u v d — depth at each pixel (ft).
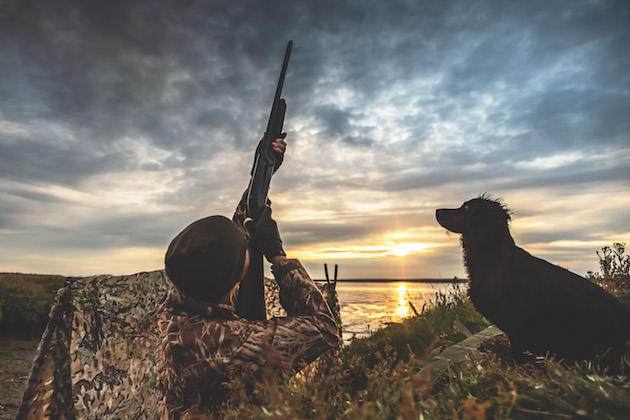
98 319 6.07
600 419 3.73
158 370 4.48
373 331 17.98
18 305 28.63
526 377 4.67
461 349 9.95
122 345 6.38
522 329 8.46
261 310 5.26
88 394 5.59
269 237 4.96
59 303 5.65
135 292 6.82
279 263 4.75
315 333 4.31
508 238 9.70
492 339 11.02
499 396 4.32
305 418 3.78
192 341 4.05
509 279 8.79
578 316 7.77
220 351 4.02
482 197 10.57
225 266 4.10
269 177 6.23
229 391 4.05
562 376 4.44
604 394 4.09
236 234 4.31
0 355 23.40
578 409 3.89
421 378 3.68
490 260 9.50
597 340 7.48
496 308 8.98
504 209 10.05
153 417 6.91
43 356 5.28
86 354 5.73
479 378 4.87
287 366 4.09
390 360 4.46
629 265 14.98
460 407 3.83
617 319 7.45
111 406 5.94
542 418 3.88
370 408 3.48
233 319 4.33
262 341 4.09
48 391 5.23
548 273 8.54
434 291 19.88
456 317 15.28
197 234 4.12
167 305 4.56
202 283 4.10
